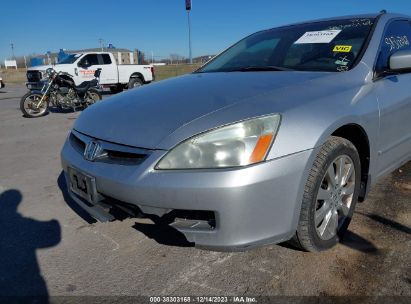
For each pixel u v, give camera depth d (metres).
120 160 2.24
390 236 2.66
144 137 2.17
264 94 2.29
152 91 2.84
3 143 6.25
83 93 10.47
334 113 2.28
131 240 2.74
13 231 2.96
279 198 2.04
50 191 3.82
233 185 1.94
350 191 2.58
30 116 9.59
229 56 3.73
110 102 2.86
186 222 2.14
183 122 2.14
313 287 2.15
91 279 2.31
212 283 2.22
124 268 2.40
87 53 16.31
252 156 1.99
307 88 2.42
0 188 3.95
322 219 2.39
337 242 2.53
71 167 2.53
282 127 2.07
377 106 2.67
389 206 3.12
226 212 1.97
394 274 2.23
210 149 2.00
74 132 2.79
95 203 2.35
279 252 2.49
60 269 2.42
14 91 20.69
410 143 3.29
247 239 2.03
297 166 2.06
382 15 3.32
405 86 3.08
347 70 2.77
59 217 3.18
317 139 2.13
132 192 2.08
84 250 2.64
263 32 3.93
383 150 2.86
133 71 18.11
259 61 3.37
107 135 2.36
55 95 10.06
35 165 4.82
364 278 2.21
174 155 2.04
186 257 2.50
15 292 2.21
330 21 3.53
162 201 2.02
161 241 2.71
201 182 1.96
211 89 2.54
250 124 2.04
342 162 2.43
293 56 3.21
